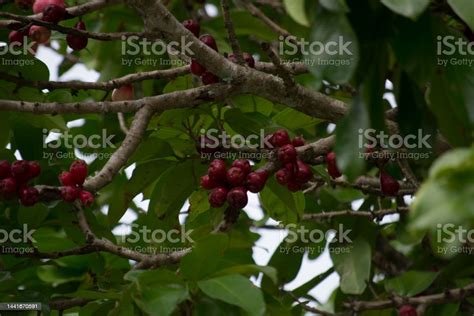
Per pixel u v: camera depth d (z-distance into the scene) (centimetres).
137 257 506
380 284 667
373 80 388
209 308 482
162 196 569
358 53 372
